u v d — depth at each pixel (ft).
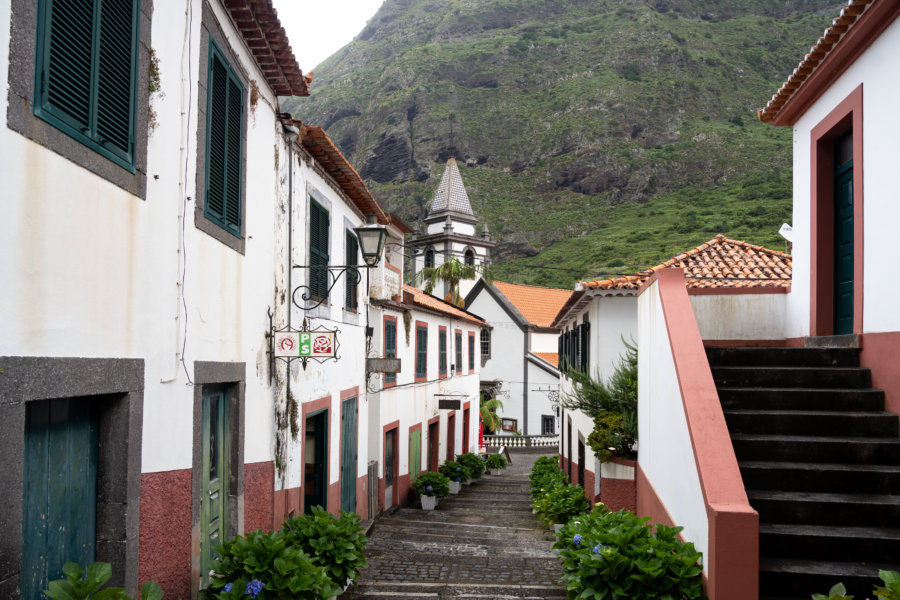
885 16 19.54
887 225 19.81
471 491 64.85
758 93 326.03
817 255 25.53
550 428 110.52
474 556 31.17
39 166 10.34
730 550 13.55
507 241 251.80
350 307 35.70
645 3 413.39
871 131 20.80
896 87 19.22
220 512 19.38
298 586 16.55
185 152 15.96
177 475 15.61
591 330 45.75
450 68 378.94
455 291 122.72
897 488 17.29
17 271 9.86
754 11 403.95
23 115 9.94
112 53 12.60
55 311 10.82
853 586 14.65
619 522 19.65
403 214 298.15
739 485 14.51
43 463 11.35
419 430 58.13
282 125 24.50
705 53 347.36
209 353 17.79
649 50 351.67
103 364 12.28
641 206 256.52
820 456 18.47
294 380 25.62
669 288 21.99
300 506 26.37
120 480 13.21
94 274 12.01
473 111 352.08
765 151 265.34
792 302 28.48
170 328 15.26
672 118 308.40
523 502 57.26
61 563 11.91
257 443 21.88
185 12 15.99
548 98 346.54
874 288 20.68
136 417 13.61
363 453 39.06
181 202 15.74
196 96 16.69
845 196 24.81
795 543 15.81
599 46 370.94
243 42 20.51
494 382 112.16
